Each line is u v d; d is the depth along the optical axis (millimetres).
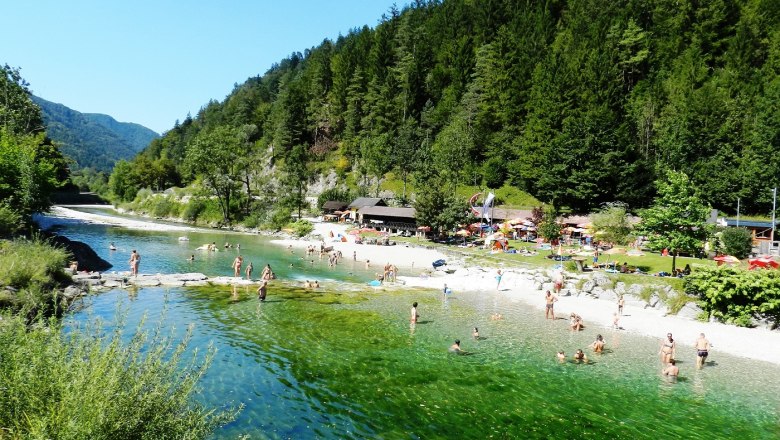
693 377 24281
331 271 55500
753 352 28906
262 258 63750
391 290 45188
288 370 22406
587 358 26609
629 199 94062
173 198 140500
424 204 82500
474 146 125875
